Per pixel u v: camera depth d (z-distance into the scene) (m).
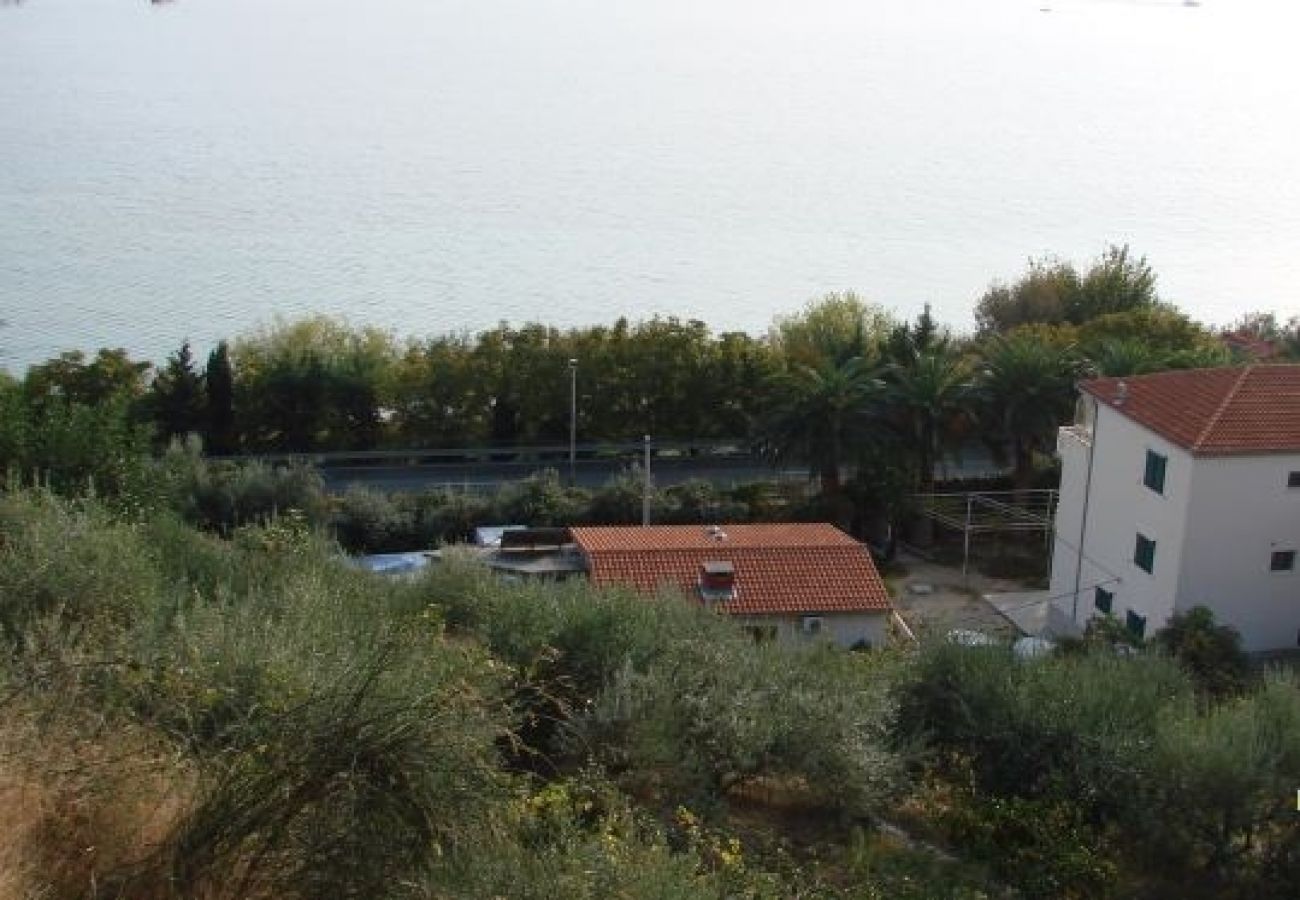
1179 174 168.25
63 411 29.52
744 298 102.06
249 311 92.62
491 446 53.84
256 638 9.28
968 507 40.50
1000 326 66.88
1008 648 18.17
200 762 7.91
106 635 10.55
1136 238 131.12
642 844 9.40
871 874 13.07
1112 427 34.03
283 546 16.67
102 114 178.00
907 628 33.16
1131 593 33.31
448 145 168.62
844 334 59.09
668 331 54.00
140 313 90.81
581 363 53.19
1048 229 133.88
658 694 13.61
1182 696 17.77
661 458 53.75
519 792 9.06
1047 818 14.92
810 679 15.34
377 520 40.38
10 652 9.01
